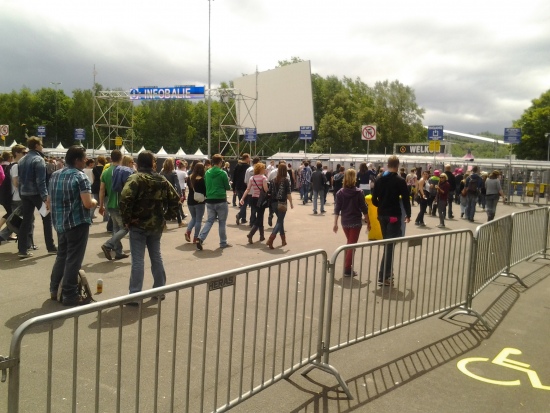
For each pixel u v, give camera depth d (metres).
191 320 3.00
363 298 5.70
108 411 3.38
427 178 19.23
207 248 9.66
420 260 5.30
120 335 2.59
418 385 4.07
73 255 5.60
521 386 4.14
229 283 3.24
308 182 21.59
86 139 77.44
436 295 5.98
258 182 12.24
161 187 5.77
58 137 80.81
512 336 5.35
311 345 4.54
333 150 66.94
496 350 4.93
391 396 3.85
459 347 4.97
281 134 70.25
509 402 3.86
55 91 79.62
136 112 80.69
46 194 7.90
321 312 4.12
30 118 78.88
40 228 11.44
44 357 4.18
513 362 4.64
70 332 4.75
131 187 5.54
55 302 5.78
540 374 4.40
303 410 3.55
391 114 68.38
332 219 15.72
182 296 5.99
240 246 10.00
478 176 17.03
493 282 7.72
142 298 2.67
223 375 4.02
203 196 9.66
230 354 3.33
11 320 5.13
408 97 69.31
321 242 10.91
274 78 44.72
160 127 80.94
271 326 5.18
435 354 4.75
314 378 4.11
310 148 67.06
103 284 6.68
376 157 35.06
